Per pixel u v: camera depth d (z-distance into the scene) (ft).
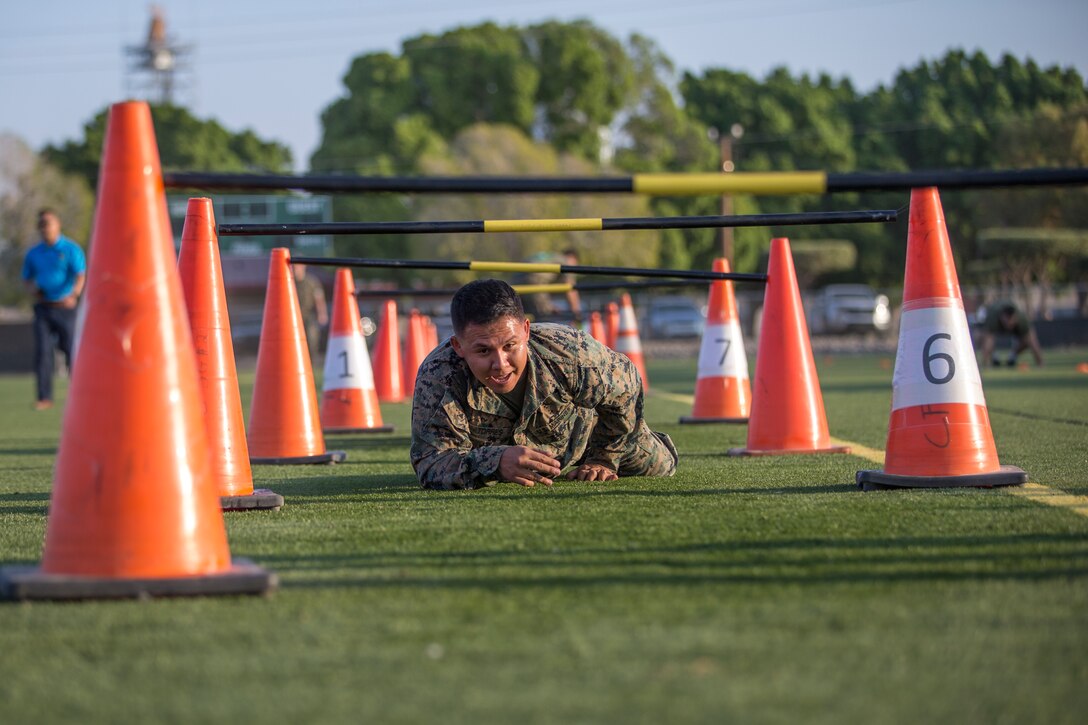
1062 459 48.16
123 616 22.25
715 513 33.86
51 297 115.14
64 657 19.76
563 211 371.15
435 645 19.84
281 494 42.34
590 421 41.45
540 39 446.19
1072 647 19.13
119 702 17.51
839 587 23.47
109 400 24.12
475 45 433.89
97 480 23.94
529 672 18.28
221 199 287.28
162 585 23.57
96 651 20.04
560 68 442.09
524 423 40.52
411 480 46.32
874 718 16.11
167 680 18.42
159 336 24.47
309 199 289.94
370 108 414.00
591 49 447.01
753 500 36.76
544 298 103.76
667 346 306.35
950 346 38.96
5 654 19.99
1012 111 402.31
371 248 374.02
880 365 191.21
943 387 38.86
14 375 272.10
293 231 42.14
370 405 77.97
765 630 20.35
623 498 37.99
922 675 17.83
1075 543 27.66
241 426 39.86
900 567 25.23
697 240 420.36
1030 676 17.74
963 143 441.68
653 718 16.20
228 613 22.39
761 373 53.67
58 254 114.62
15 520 37.09
